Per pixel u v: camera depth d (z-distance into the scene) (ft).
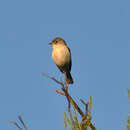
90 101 14.85
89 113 14.66
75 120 14.82
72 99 16.01
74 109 15.24
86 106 14.47
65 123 14.83
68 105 15.21
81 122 14.69
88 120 14.62
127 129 14.25
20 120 13.92
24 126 13.84
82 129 14.65
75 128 14.65
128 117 14.38
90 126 15.10
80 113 15.60
